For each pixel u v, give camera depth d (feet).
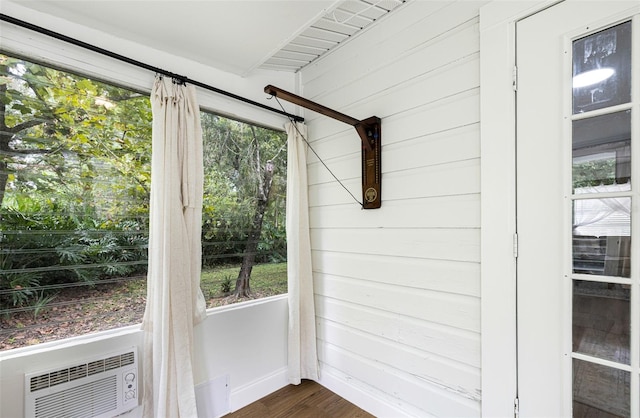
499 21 4.59
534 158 4.31
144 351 5.40
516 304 4.44
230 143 7.15
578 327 4.00
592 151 3.92
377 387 6.37
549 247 4.18
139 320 5.72
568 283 4.06
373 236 6.48
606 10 3.78
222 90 6.71
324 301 7.59
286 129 7.73
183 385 5.39
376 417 6.31
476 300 4.91
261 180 7.75
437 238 5.41
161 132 5.49
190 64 6.42
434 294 5.45
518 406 4.43
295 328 7.44
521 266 4.41
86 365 4.89
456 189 5.16
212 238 6.77
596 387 3.88
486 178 4.72
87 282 5.20
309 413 6.47
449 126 5.26
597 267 3.88
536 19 4.29
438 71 5.42
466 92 5.05
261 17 5.23
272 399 6.97
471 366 4.96
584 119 3.98
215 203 6.85
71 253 5.06
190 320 5.67
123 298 5.56
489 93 4.69
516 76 4.46
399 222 6.00
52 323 4.86
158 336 5.24
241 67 6.84
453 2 5.22
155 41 5.78
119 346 5.25
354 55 6.88
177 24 5.32
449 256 5.24
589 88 3.94
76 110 5.14
